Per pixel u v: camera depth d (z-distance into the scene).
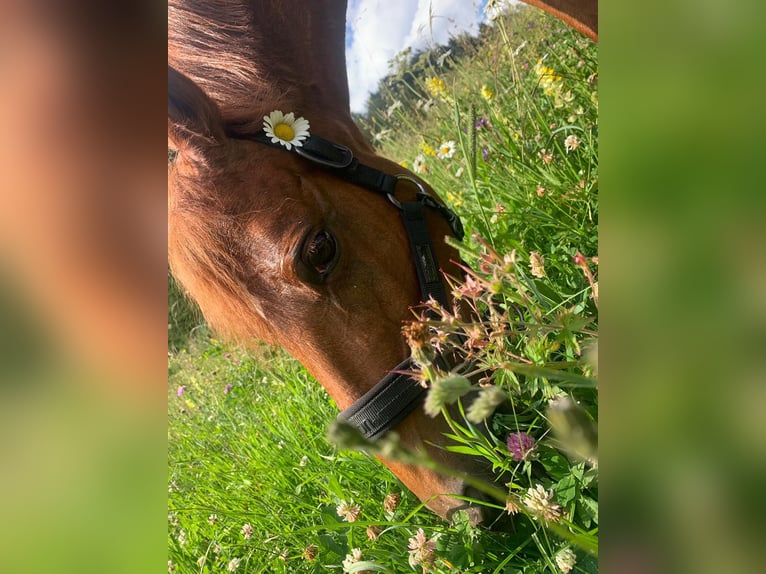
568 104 2.50
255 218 1.28
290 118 1.43
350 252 1.35
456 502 1.32
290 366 2.90
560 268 1.89
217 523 2.20
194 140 1.29
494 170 2.66
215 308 1.36
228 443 2.91
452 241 0.93
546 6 1.58
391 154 4.27
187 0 1.67
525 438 1.26
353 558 1.37
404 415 1.33
